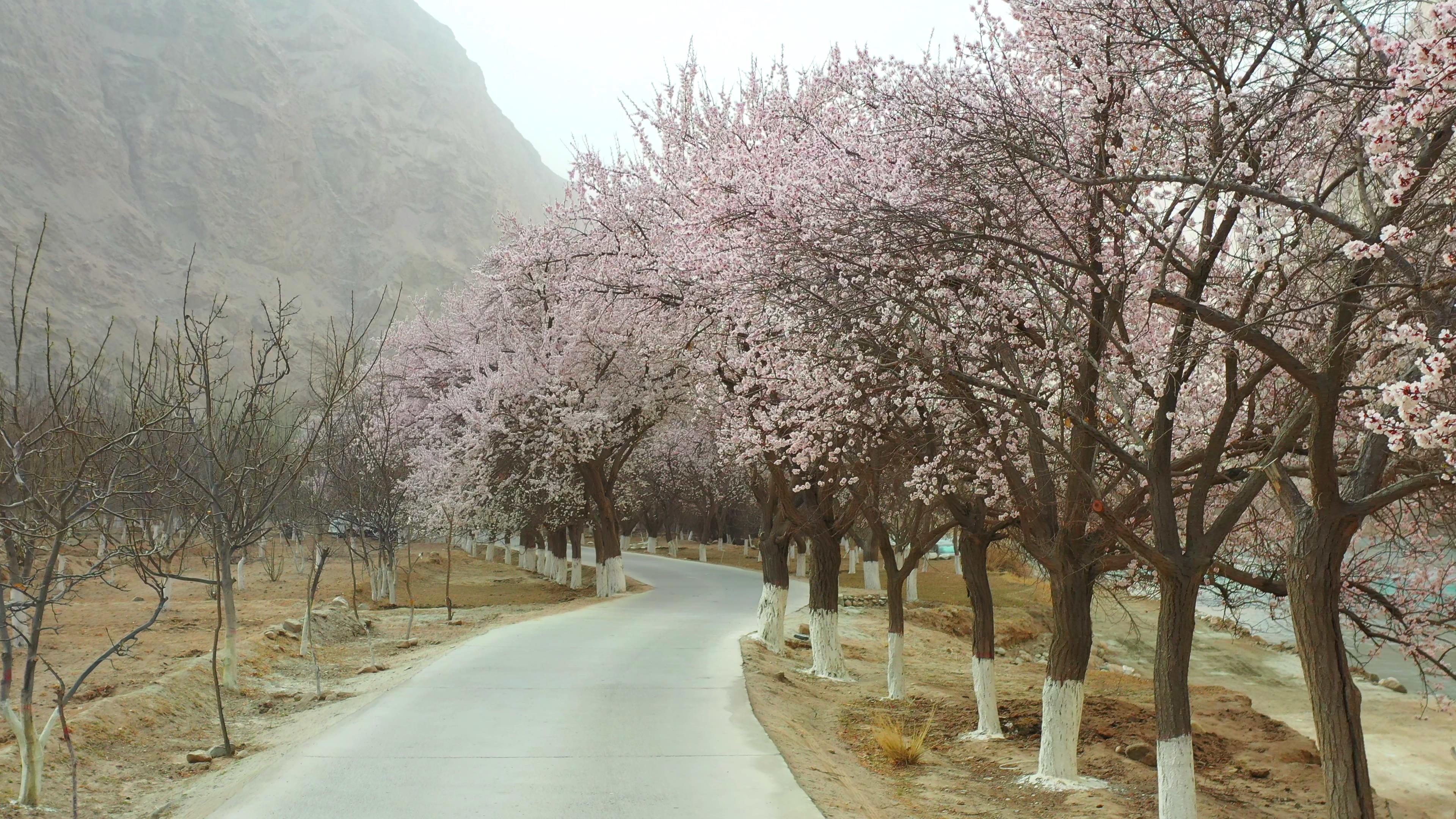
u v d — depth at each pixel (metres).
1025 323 10.34
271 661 17.50
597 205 24.33
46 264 120.19
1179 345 8.78
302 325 129.88
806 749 11.27
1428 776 16.78
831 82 14.54
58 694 7.85
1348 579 10.63
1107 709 15.99
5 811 8.42
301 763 9.77
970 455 12.18
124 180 147.00
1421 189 7.10
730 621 24.66
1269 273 9.05
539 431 31.58
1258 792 12.51
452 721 11.69
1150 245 8.95
